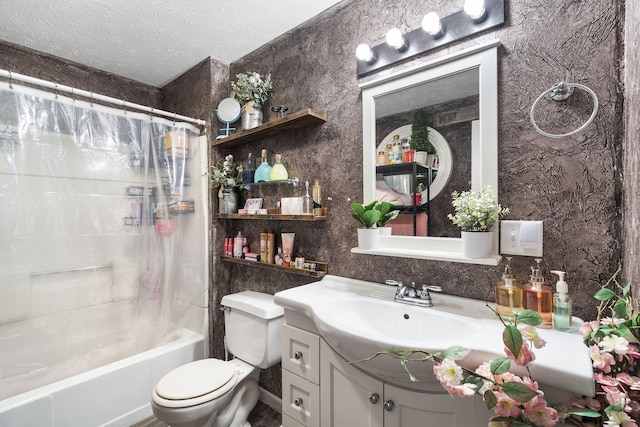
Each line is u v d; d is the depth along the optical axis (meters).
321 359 1.10
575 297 0.93
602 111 0.88
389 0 1.34
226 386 1.36
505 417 0.67
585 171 0.91
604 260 0.88
